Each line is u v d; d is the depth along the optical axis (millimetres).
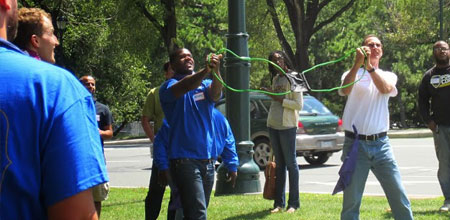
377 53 5980
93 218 1942
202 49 40938
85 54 36469
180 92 5199
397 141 23828
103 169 1971
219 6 30609
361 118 5891
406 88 49125
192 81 5137
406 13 38562
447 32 38594
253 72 40750
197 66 41688
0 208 1849
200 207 5293
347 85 5785
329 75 52219
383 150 5891
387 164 5898
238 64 9336
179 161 5293
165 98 5301
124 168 17609
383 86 5801
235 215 7977
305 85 5918
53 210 1894
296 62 28281
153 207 7246
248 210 8312
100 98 39000
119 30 24781
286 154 8195
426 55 43062
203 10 32312
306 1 31016
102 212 8703
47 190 1885
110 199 10117
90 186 1908
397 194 5914
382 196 9789
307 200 9367
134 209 8938
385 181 5941
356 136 5887
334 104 52312
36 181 1877
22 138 1858
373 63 5980
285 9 30828
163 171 5402
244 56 9375
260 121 15055
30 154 1868
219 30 34469
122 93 39812
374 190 11039
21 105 1864
